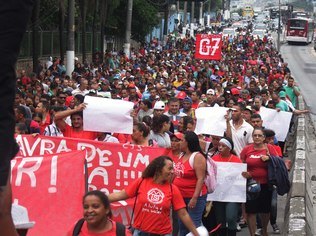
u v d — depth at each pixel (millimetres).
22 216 3186
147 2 59406
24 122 11672
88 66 35781
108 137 9859
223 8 173500
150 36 74625
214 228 9641
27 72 35250
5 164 1945
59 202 7266
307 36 95312
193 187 8547
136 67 36594
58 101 16031
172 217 9133
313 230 11078
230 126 10578
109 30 57094
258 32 101562
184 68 34719
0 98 1935
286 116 15141
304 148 15164
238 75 29328
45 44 39062
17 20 1926
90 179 8828
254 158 9555
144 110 14258
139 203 7336
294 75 56062
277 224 11438
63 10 34406
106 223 5711
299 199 10320
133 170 8828
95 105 9602
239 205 9977
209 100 17188
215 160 9586
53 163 7340
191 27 98500
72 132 10008
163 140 10547
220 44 21375
